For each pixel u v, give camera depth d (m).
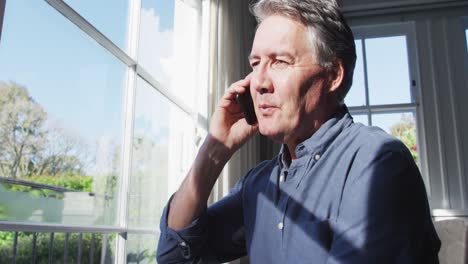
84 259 1.61
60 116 1.35
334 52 0.77
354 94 3.43
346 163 0.72
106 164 1.61
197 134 2.45
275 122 0.78
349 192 0.68
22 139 1.21
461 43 3.29
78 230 1.37
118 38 1.70
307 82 0.77
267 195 0.85
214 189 2.23
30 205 1.24
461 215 2.96
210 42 2.46
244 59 2.78
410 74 3.38
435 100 3.24
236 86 0.96
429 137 3.20
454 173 3.11
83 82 1.46
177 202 0.93
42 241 1.41
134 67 1.76
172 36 2.41
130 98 1.73
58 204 1.35
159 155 2.16
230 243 0.99
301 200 0.75
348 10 3.51
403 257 0.61
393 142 0.70
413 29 3.43
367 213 0.64
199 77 2.54
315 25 0.76
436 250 0.70
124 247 1.64
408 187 0.66
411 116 3.32
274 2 0.79
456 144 3.14
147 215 2.03
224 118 0.97
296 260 0.71
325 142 0.77
